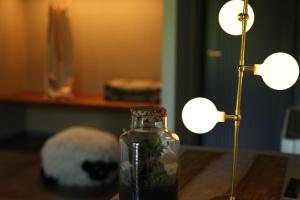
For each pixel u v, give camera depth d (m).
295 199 1.37
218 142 4.36
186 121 1.30
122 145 1.25
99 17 4.95
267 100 4.20
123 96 4.54
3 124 4.93
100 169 3.46
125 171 1.23
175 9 3.75
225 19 1.39
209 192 1.43
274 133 4.22
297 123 2.98
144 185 1.20
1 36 4.78
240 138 4.32
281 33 4.09
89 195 3.29
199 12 4.19
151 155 1.21
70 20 4.80
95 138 3.60
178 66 3.85
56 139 3.59
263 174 1.61
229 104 4.30
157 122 1.24
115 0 4.87
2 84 4.86
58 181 3.50
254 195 1.40
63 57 4.74
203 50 4.31
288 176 1.59
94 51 5.02
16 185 3.47
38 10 5.11
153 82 4.72
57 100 4.66
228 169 1.67
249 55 4.16
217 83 4.30
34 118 5.28
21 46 5.15
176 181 1.24
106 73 5.02
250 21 1.40
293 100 4.14
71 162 3.46
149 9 4.79
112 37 4.95
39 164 4.05
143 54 4.88
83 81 5.09
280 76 1.20
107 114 5.06
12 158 4.23
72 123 5.20
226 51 4.24
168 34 3.80
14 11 4.98
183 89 4.01
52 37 4.72
